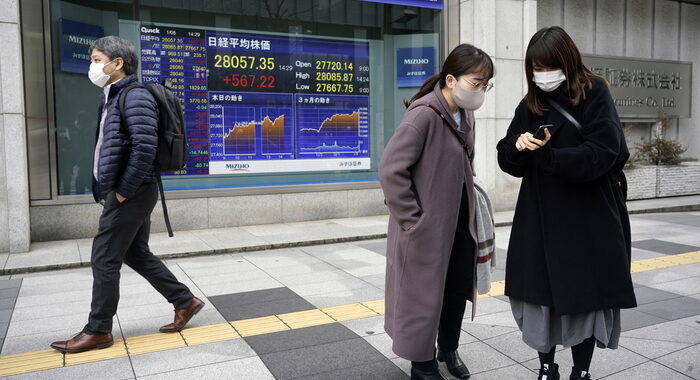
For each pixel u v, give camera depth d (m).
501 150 2.70
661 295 4.47
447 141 2.68
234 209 7.81
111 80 3.41
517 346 3.41
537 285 2.54
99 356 3.31
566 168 2.31
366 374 3.02
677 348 3.33
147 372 3.07
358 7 8.54
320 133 8.42
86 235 7.00
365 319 3.96
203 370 3.09
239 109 7.88
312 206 8.33
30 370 3.11
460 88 2.63
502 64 8.87
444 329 2.95
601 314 2.50
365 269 5.54
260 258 6.10
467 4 8.91
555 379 2.71
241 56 7.85
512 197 9.17
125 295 4.64
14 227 6.15
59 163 6.95
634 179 10.74
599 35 11.29
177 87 7.51
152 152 3.30
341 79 8.52
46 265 5.63
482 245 2.85
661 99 11.88
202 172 7.70
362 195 8.69
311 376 3.00
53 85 6.80
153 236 7.11
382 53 8.75
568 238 2.48
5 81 6.05
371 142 8.80
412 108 2.71
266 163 8.09
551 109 2.54
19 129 6.12
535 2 8.95
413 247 2.65
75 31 6.95
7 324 3.96
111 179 3.27
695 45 12.61
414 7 8.82
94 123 7.16
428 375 2.75
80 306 4.40
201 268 5.64
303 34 8.22
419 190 2.68
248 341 3.53
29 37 6.61
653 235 7.29
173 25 7.45
